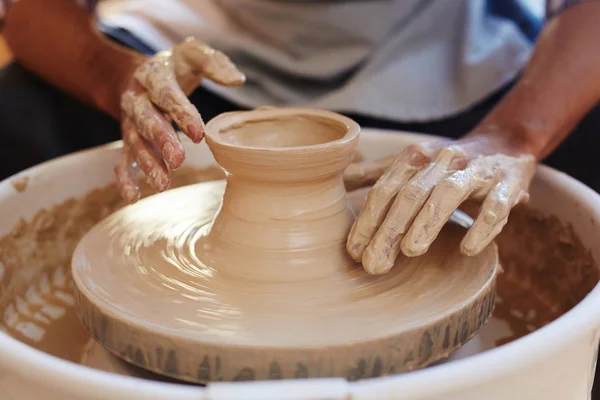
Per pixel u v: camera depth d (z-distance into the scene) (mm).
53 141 1641
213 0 1827
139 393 529
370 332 674
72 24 1499
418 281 786
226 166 796
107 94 1349
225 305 732
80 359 948
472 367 564
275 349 650
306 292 752
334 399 512
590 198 1036
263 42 1710
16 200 1106
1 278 1068
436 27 1650
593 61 1200
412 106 1581
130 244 886
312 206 799
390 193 780
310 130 899
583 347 665
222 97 1639
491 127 1113
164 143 891
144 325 692
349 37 1637
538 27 1855
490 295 793
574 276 1064
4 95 1586
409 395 532
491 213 786
